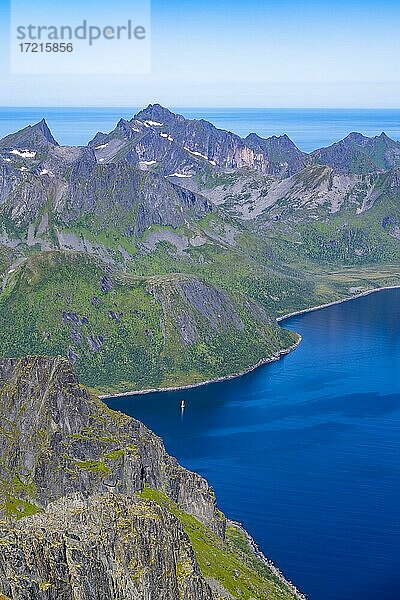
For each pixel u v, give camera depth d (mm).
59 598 192125
